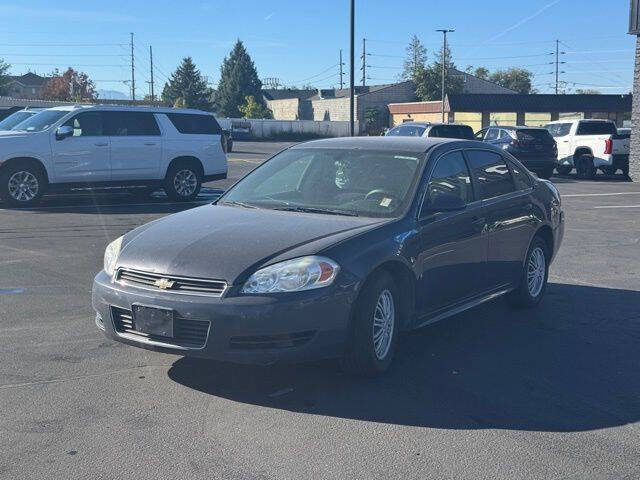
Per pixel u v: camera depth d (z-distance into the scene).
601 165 23.84
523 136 22.83
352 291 4.86
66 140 14.40
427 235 5.61
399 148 6.23
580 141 24.69
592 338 6.41
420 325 5.70
